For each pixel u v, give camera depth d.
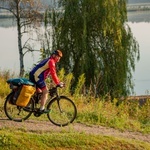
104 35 72.69
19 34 94.81
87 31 74.31
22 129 25.70
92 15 73.50
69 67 74.50
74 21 74.44
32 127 26.59
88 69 73.12
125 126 31.33
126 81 74.50
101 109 33.78
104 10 73.06
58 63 74.75
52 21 76.00
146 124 33.94
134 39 76.31
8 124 26.72
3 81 42.78
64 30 75.06
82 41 73.25
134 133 30.11
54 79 26.83
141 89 132.38
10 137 22.98
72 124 29.09
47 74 27.00
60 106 28.09
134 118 36.72
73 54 74.75
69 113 28.19
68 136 24.44
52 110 29.05
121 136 28.25
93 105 35.47
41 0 91.31
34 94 27.17
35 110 27.25
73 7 74.38
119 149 24.55
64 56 74.81
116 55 74.31
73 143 23.97
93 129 28.80
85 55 73.06
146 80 149.62
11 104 27.23
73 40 74.50
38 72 26.73
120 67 74.00
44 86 26.89
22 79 26.92
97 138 24.95
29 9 92.75
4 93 38.47
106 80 72.44
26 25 94.19
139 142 26.44
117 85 72.94
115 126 30.78
